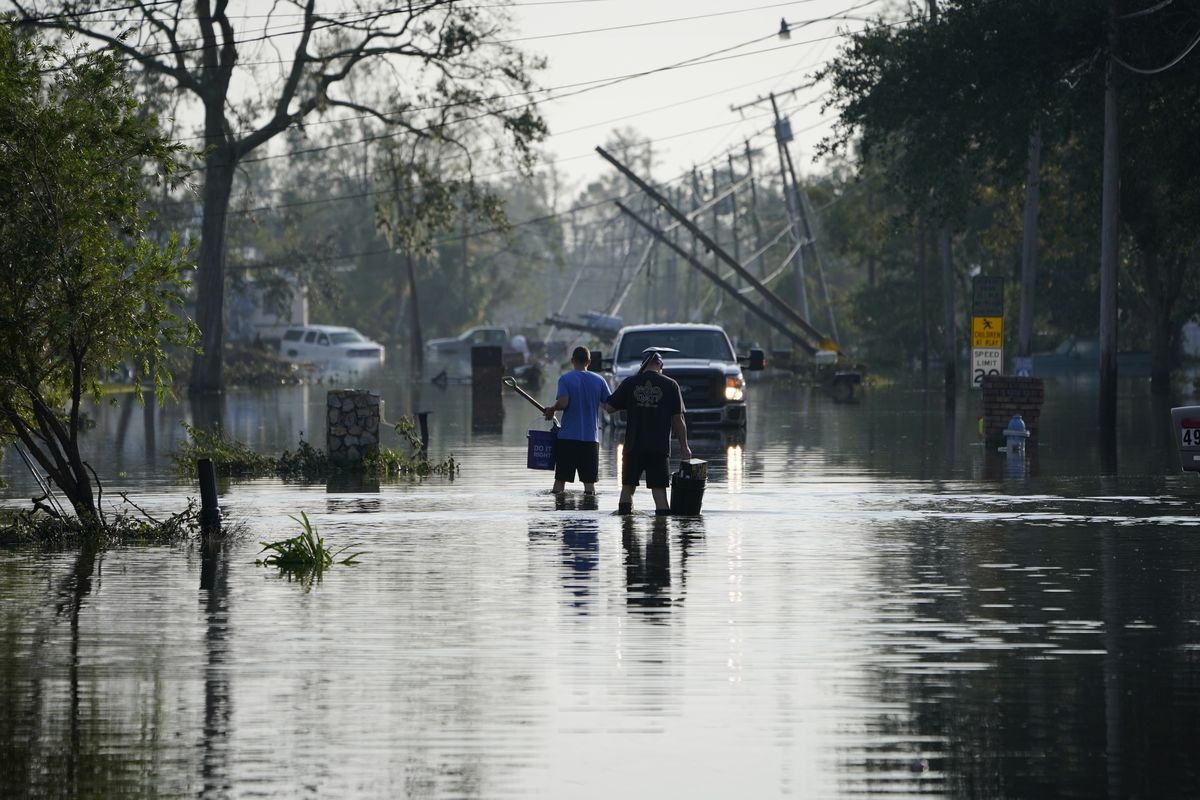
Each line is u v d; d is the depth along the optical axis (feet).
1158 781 63.00
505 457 232.32
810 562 119.96
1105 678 80.53
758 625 94.27
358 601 103.09
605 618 96.63
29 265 132.26
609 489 182.19
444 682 79.66
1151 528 140.97
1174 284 464.65
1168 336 465.88
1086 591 106.63
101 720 72.79
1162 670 82.33
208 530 137.49
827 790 61.93
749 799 60.90
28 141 132.98
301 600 103.65
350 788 62.34
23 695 77.46
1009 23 335.26
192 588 108.88
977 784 62.64
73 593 106.83
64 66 139.85
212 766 65.36
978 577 112.37
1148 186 406.00
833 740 68.95
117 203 137.28
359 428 210.79
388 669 82.69
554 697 76.54
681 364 287.69
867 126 377.71
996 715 73.10
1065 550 126.72
